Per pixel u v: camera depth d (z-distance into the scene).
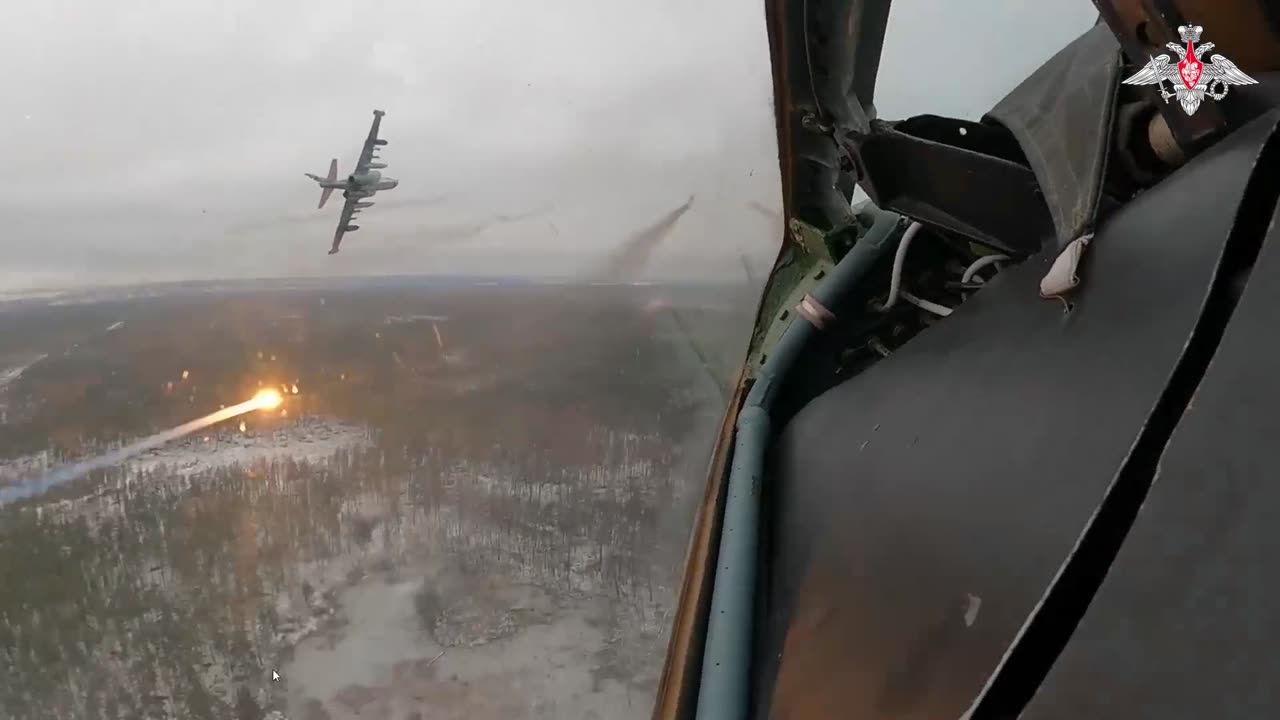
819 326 3.62
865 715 1.78
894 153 2.70
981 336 2.15
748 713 2.43
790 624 2.43
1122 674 0.99
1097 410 1.55
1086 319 1.70
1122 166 1.87
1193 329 1.32
